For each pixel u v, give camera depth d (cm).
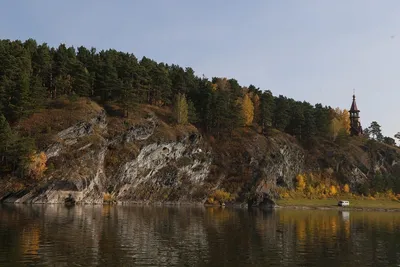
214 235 4816
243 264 3131
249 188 14388
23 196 9244
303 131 18950
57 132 10781
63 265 2816
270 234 5138
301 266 3148
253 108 18025
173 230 5153
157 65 16975
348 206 14388
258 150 15725
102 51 16988
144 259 3147
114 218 6388
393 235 5522
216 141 15812
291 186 16338
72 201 10069
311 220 7906
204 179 14338
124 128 12700
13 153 9438
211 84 18200
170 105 16288
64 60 13550
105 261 2997
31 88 11125
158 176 13162
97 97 13975
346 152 18950
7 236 3944
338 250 4003
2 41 13425
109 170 11856
